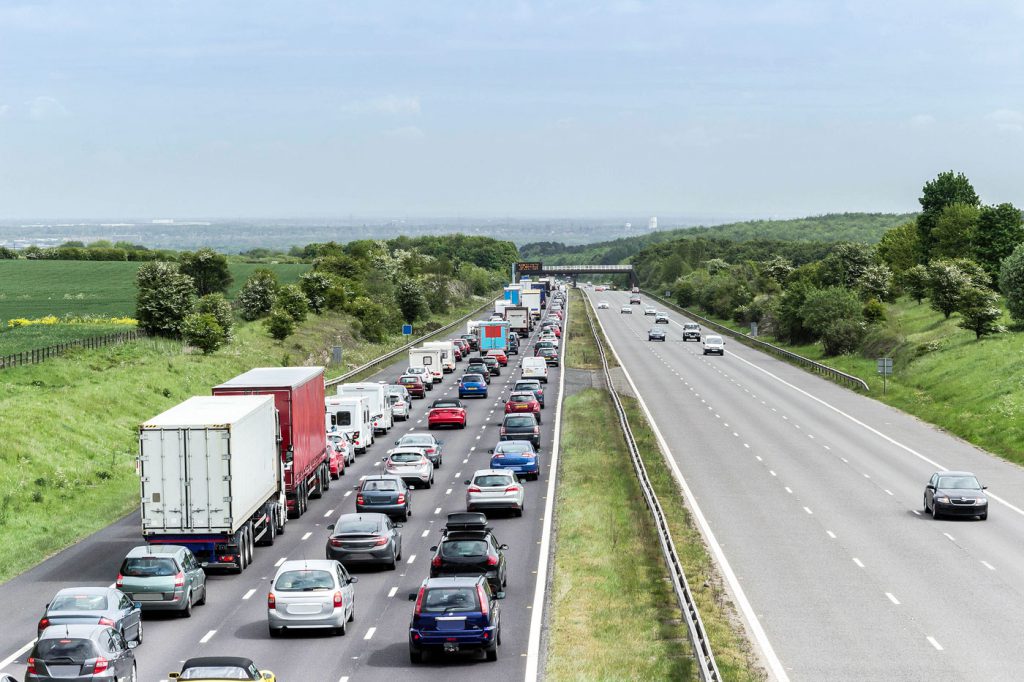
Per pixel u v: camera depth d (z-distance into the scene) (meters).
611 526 51.50
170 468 43.00
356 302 170.12
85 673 28.06
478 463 72.38
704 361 144.50
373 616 37.94
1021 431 77.69
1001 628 36.12
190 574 38.53
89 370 94.62
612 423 87.69
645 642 34.28
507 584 41.69
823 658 33.03
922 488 63.06
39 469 63.97
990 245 166.25
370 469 70.88
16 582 42.97
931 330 133.62
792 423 88.94
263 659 32.78
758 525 53.06
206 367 107.38
